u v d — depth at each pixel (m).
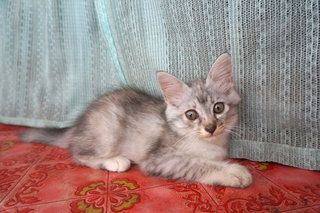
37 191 0.29
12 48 0.43
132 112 0.35
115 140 0.34
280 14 0.29
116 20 0.38
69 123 0.44
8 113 0.46
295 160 0.31
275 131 0.32
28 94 0.44
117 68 0.40
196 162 0.30
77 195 0.28
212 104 0.32
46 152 0.38
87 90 0.43
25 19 0.42
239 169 0.29
